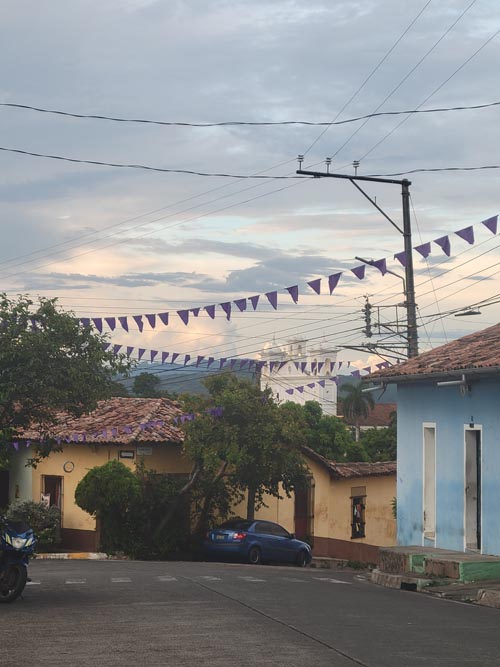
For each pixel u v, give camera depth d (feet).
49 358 54.54
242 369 93.56
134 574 65.36
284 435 99.76
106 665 29.14
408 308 84.48
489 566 60.03
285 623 38.58
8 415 55.98
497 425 64.28
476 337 78.69
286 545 98.89
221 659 30.14
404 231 83.41
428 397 74.23
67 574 65.31
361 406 287.48
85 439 101.19
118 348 71.36
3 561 46.44
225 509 105.40
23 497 110.52
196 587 54.95
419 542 74.84
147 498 98.53
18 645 33.06
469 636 35.63
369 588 59.67
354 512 120.57
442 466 71.67
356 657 30.53
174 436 103.50
